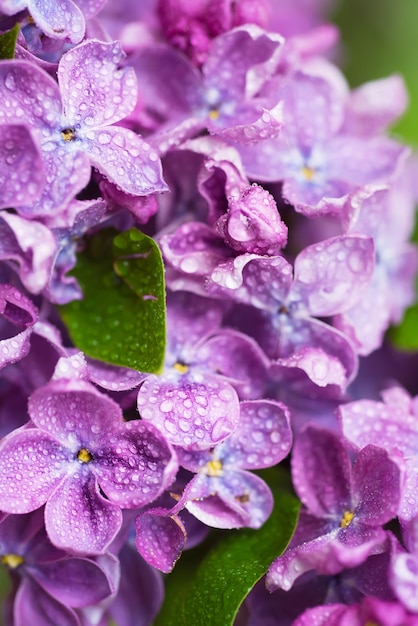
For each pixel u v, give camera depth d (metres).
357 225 0.21
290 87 0.21
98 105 0.20
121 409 0.19
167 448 0.19
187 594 0.20
